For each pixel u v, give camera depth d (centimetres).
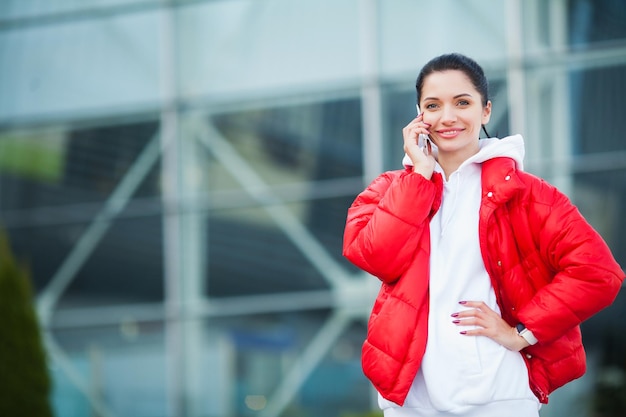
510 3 955
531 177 319
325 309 991
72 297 1066
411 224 313
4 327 950
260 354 1007
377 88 991
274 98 1025
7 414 942
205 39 1050
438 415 319
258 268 1017
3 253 969
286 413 990
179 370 1029
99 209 1067
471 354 312
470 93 319
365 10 1000
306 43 1020
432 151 335
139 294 1048
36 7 1102
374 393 966
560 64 941
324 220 999
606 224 921
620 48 930
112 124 1072
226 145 1037
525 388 317
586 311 310
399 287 317
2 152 1101
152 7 1066
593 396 894
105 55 1080
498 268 319
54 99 1090
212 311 1027
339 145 1001
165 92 1056
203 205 1038
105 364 1051
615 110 927
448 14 977
